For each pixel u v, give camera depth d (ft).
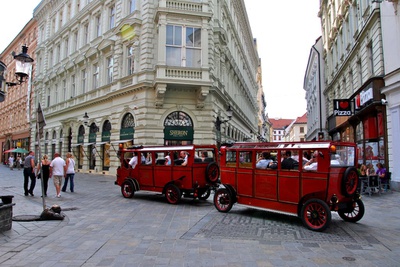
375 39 52.29
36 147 123.85
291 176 25.85
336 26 83.97
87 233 22.40
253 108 162.71
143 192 46.29
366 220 27.43
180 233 22.52
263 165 28.12
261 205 27.91
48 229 23.30
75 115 95.25
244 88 123.24
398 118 46.26
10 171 101.35
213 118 67.15
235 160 30.22
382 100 48.65
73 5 101.24
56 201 37.17
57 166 40.65
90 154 86.99
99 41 84.84
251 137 150.82
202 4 65.67
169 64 63.72
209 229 23.70
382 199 39.73
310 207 24.26
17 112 155.63
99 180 64.80
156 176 37.88
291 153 26.32
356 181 25.30
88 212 30.50
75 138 94.02
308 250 18.76
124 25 71.92
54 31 116.67
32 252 17.97
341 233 22.90
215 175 36.63
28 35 144.97
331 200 23.72
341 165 24.90
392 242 20.57
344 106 60.54
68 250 18.43
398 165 46.42
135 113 67.15
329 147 23.66
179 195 35.09
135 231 23.06
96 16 88.53
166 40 63.72
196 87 63.87
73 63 95.50
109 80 80.53
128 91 69.21
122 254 17.78
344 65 74.18
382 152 51.16
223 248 19.01
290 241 20.70
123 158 42.24
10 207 22.93
